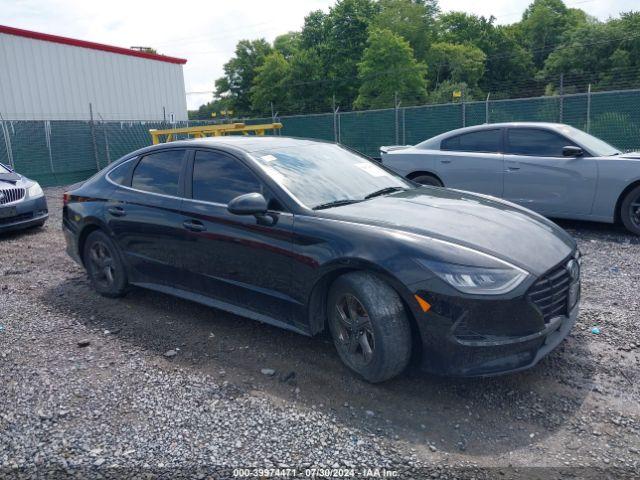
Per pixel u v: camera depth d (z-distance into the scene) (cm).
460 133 827
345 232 330
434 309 294
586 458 255
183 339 407
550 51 8075
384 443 271
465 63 6681
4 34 2245
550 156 739
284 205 365
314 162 424
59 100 2462
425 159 840
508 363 296
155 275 457
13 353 389
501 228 336
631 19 6125
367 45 6031
